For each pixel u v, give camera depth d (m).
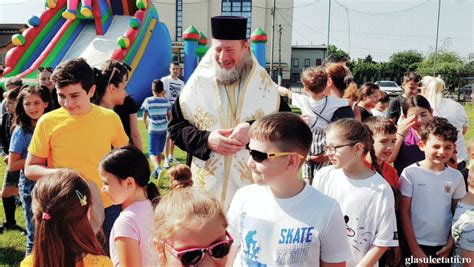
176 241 1.59
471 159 3.01
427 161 3.24
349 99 4.82
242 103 3.37
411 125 3.80
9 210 4.95
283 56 36.19
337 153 2.76
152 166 7.85
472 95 5.49
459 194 3.22
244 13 35.84
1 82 11.51
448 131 3.13
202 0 35.62
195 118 3.45
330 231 2.08
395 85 30.34
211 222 1.61
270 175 2.07
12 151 3.68
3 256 4.33
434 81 4.71
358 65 36.31
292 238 2.09
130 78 13.97
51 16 14.73
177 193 1.73
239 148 3.11
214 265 1.61
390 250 3.22
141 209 2.50
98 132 3.06
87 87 3.02
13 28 35.78
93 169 3.04
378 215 2.69
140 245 2.41
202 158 3.25
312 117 4.06
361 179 2.78
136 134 3.88
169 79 9.34
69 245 2.03
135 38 13.95
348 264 2.73
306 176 4.11
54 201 2.03
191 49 14.18
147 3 14.99
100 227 2.73
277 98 3.53
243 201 2.30
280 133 2.02
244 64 3.39
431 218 3.17
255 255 2.16
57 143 3.00
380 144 3.22
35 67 13.34
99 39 14.44
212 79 3.41
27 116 3.71
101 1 14.62
